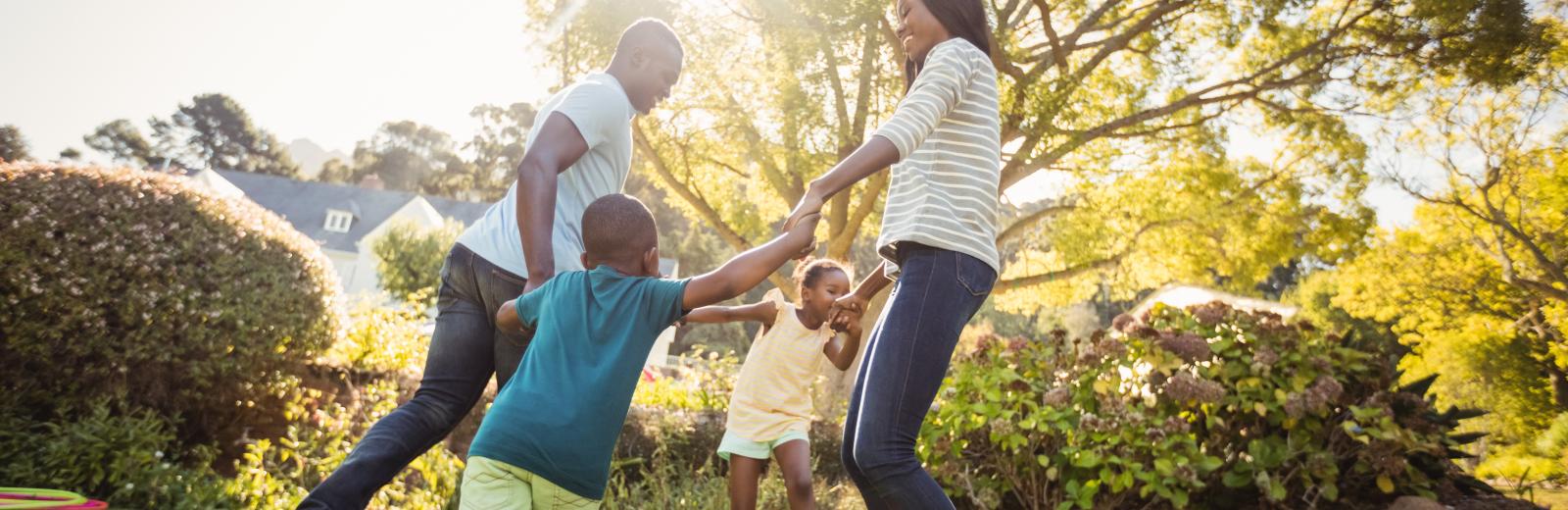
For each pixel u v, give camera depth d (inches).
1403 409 171.2
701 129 482.0
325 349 189.8
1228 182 487.8
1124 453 160.9
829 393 303.3
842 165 70.9
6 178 145.4
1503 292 610.9
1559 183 523.5
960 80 75.2
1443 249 629.6
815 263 135.2
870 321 442.6
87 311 145.6
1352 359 175.8
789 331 132.3
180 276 157.2
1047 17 424.8
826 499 172.4
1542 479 243.0
